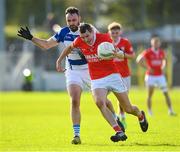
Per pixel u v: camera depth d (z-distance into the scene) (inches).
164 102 2997.0
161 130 1592.0
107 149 1215.6
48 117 2176.4
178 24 5344.5
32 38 1376.7
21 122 1962.4
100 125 1792.6
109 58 1291.8
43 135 1529.3
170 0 6766.7
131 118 1969.7
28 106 2805.1
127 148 1231.5
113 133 1560.0
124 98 1338.6
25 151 1201.4
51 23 4805.6
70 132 1608.0
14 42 5743.1
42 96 3597.4
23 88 4232.3
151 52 2277.3
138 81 4220.0
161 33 5123.0
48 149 1228.5
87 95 3688.5
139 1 6481.3
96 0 5659.5
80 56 1368.1
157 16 6245.1
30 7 7623.0
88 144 1320.1
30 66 4266.7
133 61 4306.1
